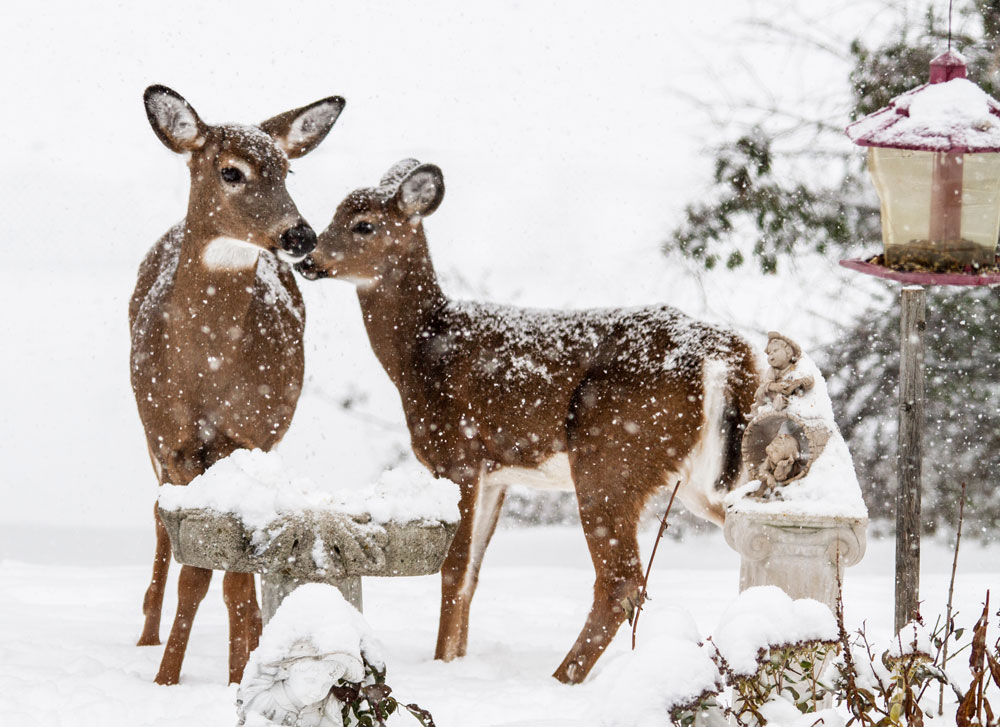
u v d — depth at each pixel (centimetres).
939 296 1661
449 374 1144
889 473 1772
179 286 1016
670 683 566
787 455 870
